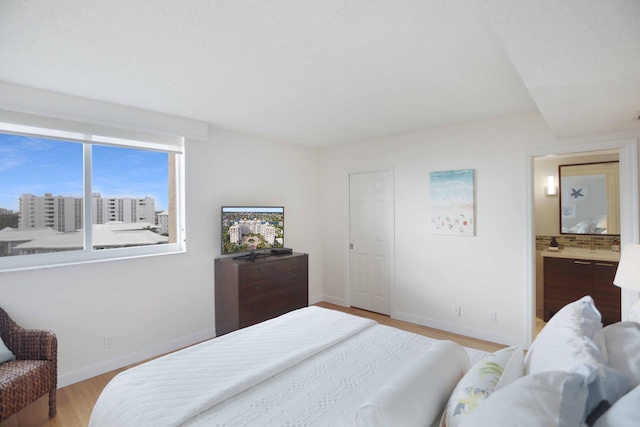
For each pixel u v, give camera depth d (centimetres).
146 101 277
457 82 238
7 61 199
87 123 274
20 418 221
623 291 283
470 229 353
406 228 405
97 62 202
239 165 389
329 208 489
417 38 176
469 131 353
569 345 111
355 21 159
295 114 317
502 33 128
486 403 90
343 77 228
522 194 322
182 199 343
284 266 376
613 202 395
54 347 223
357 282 462
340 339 206
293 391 151
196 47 184
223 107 295
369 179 444
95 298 279
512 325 331
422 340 209
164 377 159
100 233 292
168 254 325
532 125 316
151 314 313
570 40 131
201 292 351
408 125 362
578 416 78
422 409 115
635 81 169
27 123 246
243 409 138
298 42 180
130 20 156
